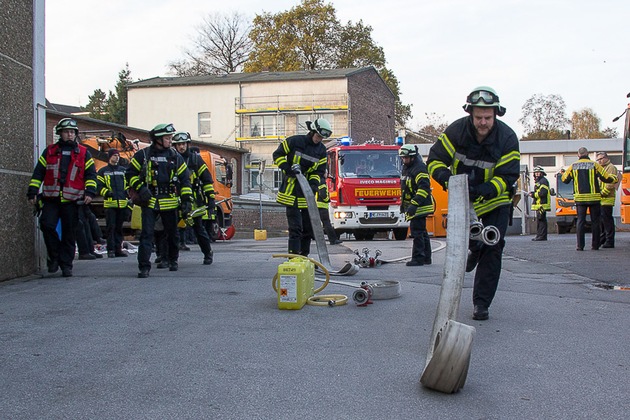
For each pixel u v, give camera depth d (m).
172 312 6.15
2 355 4.61
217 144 47.34
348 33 59.38
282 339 5.05
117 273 9.30
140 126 52.59
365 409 3.50
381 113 57.19
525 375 4.13
